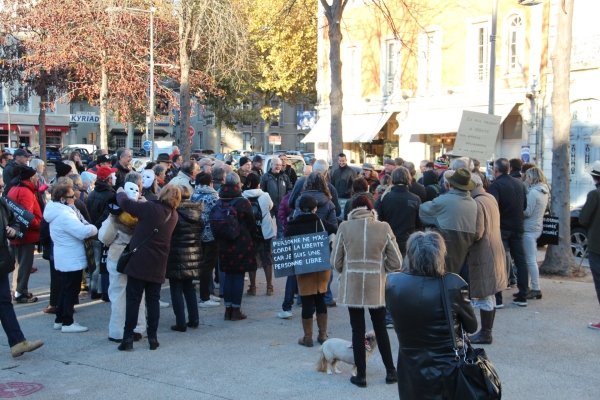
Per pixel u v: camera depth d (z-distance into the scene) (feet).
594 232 23.49
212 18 63.36
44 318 27.27
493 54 49.44
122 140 198.90
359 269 18.45
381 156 87.45
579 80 63.16
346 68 89.92
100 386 18.74
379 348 18.89
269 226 31.09
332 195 30.71
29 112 180.55
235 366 20.63
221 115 135.13
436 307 11.94
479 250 22.31
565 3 34.55
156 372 20.04
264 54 119.96
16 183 31.37
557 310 27.53
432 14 76.95
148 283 22.61
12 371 20.20
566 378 19.07
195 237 25.18
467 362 11.85
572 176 64.18
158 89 94.68
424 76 78.38
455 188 22.12
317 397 17.72
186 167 31.42
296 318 27.43
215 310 29.09
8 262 20.95
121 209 22.97
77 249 24.61
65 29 80.79
